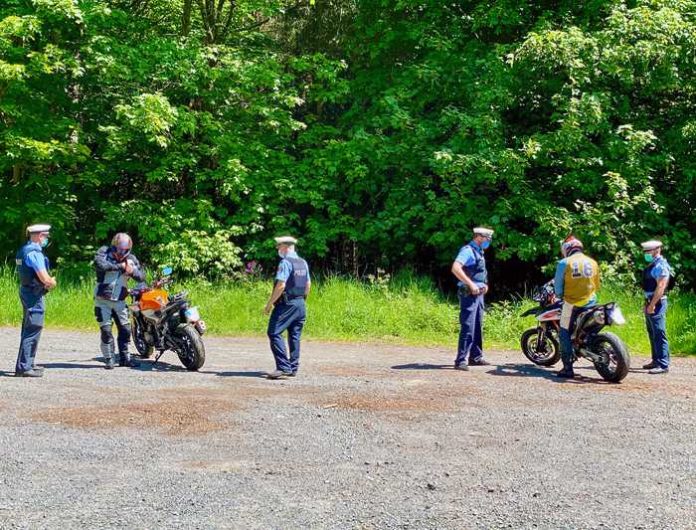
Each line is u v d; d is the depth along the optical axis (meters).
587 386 9.05
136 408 7.55
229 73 19.55
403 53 21.34
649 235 17.55
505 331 13.75
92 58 19.03
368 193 20.06
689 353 12.44
